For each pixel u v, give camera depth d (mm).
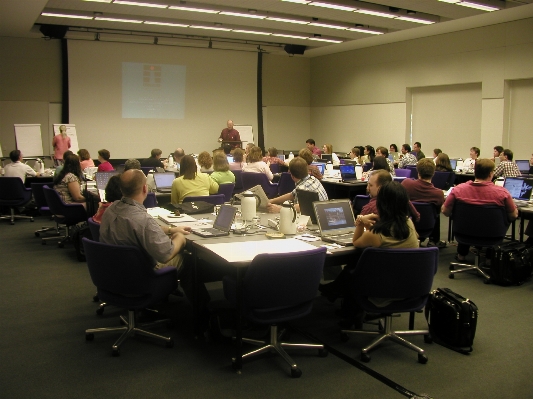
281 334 3076
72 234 5441
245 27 10766
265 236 3154
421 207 4727
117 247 2715
